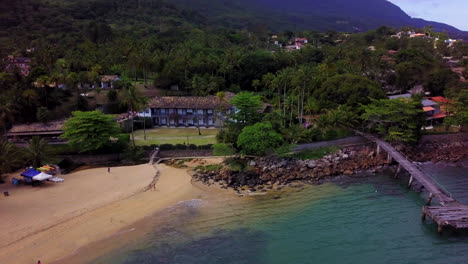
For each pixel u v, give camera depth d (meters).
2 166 64.62
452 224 47.28
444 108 97.94
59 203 57.06
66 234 48.22
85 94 120.38
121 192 61.88
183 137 92.50
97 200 58.50
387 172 72.44
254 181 67.50
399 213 54.22
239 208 56.53
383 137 85.12
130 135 95.56
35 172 64.94
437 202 57.50
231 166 72.88
